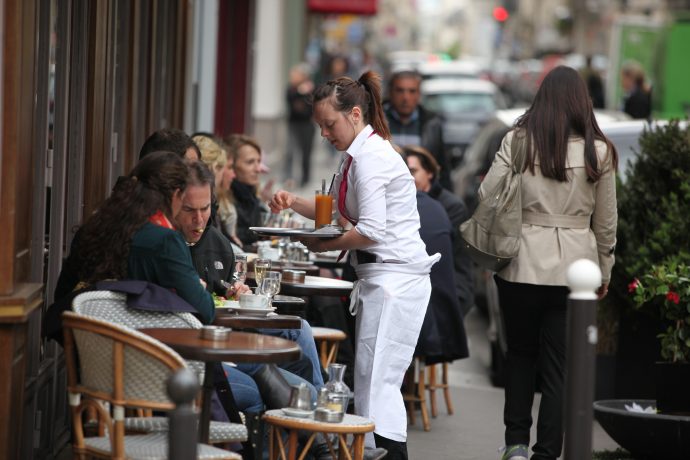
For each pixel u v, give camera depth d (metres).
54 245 18.23
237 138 26.06
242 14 59.62
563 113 17.89
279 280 16.95
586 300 13.91
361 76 17.58
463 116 63.66
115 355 12.65
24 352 14.91
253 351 12.97
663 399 20.03
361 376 17.45
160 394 12.76
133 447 13.09
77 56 19.48
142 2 26.69
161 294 13.99
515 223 17.81
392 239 17.38
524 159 17.89
